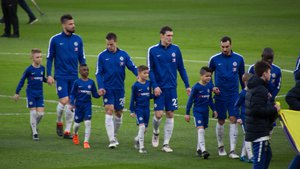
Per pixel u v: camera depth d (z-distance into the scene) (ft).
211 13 308.81
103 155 97.25
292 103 84.94
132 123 119.34
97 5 348.38
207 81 97.60
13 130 112.78
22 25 255.91
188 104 98.07
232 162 94.84
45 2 357.00
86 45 210.18
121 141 106.83
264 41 220.64
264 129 80.64
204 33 239.09
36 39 220.64
